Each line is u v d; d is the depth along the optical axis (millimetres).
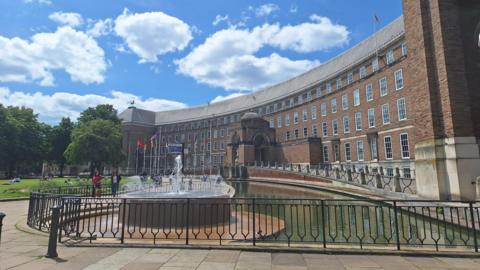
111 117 75000
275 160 63031
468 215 11602
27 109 66938
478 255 6332
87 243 7516
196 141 85875
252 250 6863
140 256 6414
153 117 103250
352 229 12320
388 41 38500
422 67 15375
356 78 45750
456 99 13820
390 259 6191
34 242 7598
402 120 35469
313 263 5914
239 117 80625
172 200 10680
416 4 16047
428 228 12367
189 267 5656
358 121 44312
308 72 63250
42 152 67250
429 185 14516
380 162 39094
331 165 47594
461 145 13328
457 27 14523
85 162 56750
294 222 13492
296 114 62062
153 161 94250
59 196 8914
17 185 30516
